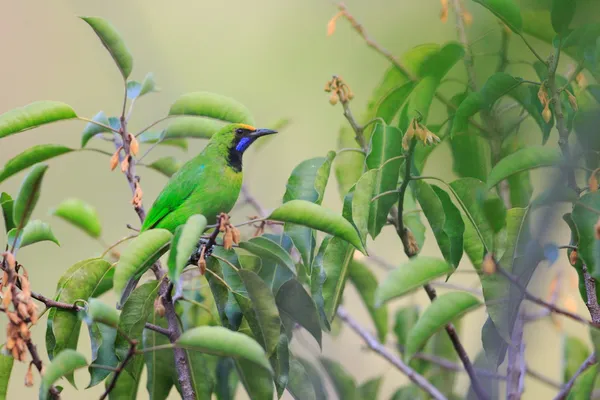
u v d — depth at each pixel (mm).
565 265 10664
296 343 13984
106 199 17844
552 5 8586
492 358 8555
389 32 16859
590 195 7816
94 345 8586
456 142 10219
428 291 9453
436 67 9641
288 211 7902
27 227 8648
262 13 19344
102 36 9109
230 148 11352
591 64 8562
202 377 9180
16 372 15344
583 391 8180
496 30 10398
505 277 8258
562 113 8992
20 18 19203
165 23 19594
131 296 8539
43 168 8375
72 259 16703
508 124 10312
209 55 19188
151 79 10156
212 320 10031
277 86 18812
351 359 14547
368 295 11336
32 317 7598
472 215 8664
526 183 10352
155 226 11258
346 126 10188
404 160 8953
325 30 18594
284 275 9406
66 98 19047
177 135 10406
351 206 8898
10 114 8922
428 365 11930
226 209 11438
